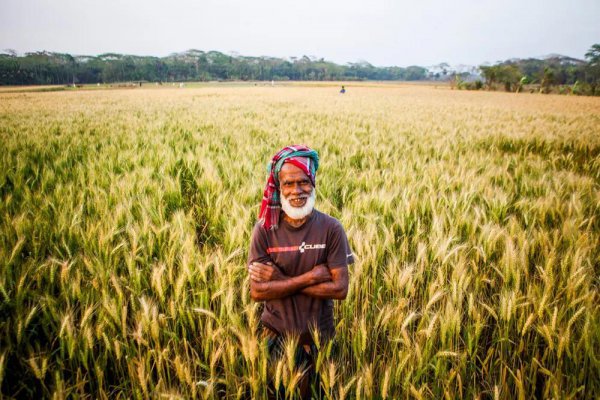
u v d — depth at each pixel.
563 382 2.10
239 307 2.63
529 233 3.29
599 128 12.03
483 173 5.70
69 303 2.31
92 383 2.14
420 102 29.39
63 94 44.34
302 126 11.29
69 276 2.63
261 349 1.87
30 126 11.27
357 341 2.06
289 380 1.90
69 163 6.30
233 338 2.19
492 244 3.03
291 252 1.74
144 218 3.40
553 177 5.23
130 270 2.61
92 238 3.05
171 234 3.09
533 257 3.22
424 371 1.91
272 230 1.74
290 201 1.61
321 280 1.69
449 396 1.78
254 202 4.18
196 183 5.21
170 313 2.35
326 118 14.68
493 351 2.27
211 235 3.68
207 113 16.56
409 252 3.27
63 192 4.40
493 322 2.61
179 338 2.37
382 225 3.40
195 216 4.30
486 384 2.11
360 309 2.61
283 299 1.84
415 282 2.86
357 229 3.22
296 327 1.84
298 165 1.59
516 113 19.42
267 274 1.72
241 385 1.92
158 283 2.37
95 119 13.97
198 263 2.70
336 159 6.57
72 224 3.29
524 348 2.34
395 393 1.90
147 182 4.68
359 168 6.44
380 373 2.01
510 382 2.15
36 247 3.01
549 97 45.84
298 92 45.97
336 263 1.73
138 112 17.28
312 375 2.01
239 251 2.66
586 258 2.83
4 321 2.33
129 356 2.08
